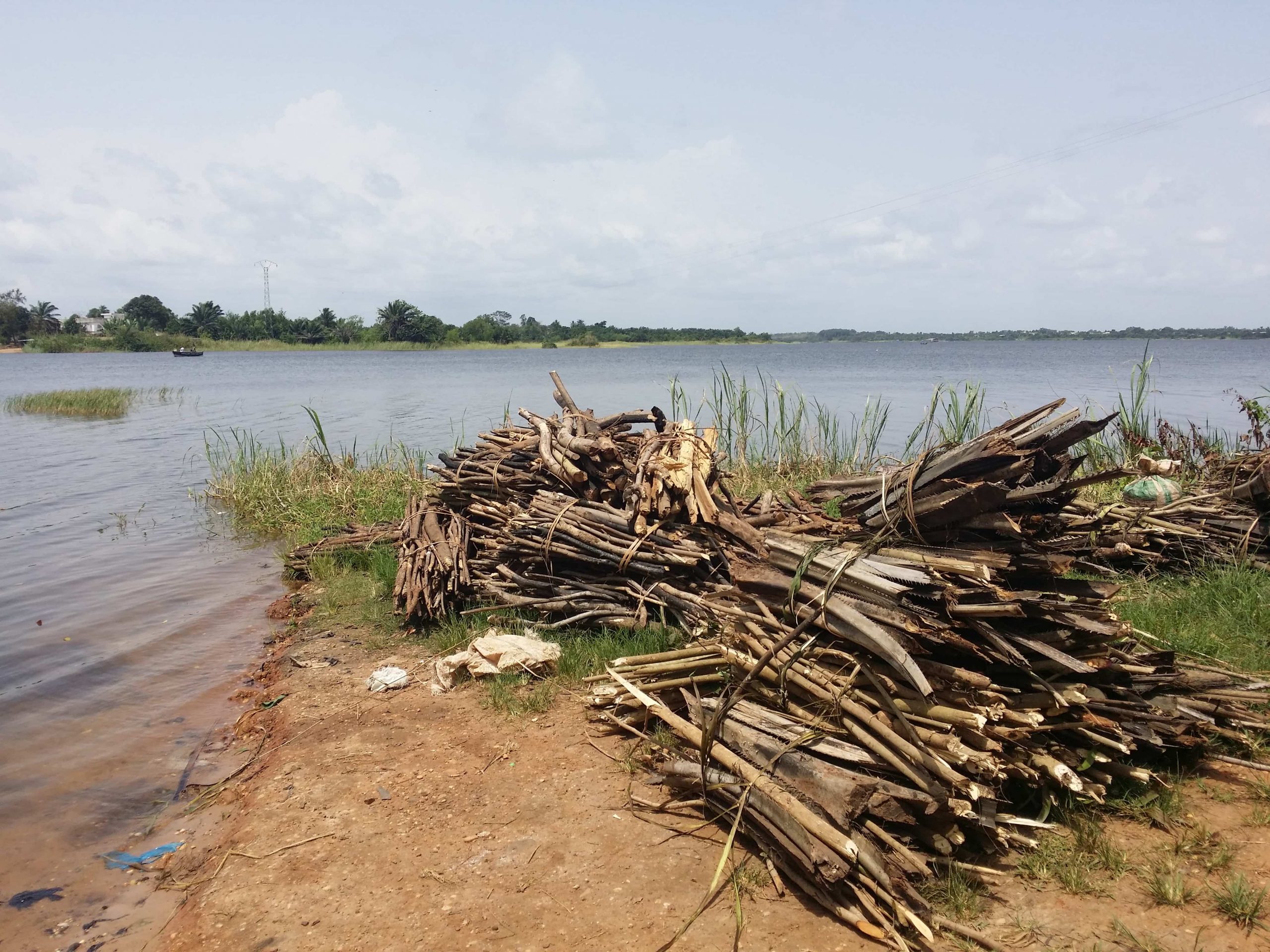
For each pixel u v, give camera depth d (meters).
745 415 14.98
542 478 8.10
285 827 4.53
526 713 5.75
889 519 4.74
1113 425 13.98
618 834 4.32
